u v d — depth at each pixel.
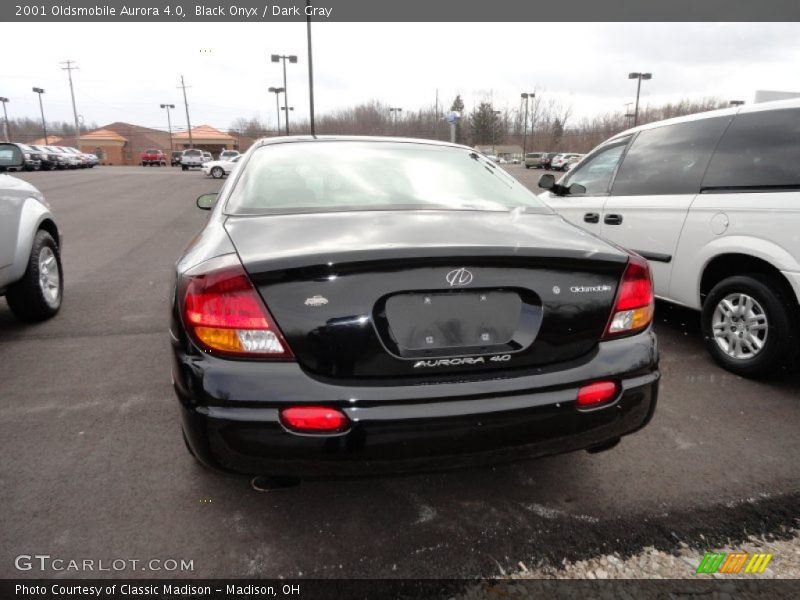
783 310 3.31
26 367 3.72
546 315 1.92
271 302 1.75
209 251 1.96
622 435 2.09
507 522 2.21
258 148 2.99
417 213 2.32
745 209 3.45
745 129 3.65
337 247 1.81
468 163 3.05
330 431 1.74
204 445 1.79
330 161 2.82
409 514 2.26
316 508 2.29
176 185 21.50
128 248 8.38
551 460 2.65
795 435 2.90
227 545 2.08
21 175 27.78
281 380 1.74
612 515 2.26
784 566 2.00
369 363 1.78
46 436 2.82
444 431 1.79
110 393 3.33
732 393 3.39
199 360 1.79
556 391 1.91
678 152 4.10
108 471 2.52
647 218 4.19
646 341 2.08
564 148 85.31
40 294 4.53
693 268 3.83
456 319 1.84
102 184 21.59
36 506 2.27
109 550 2.04
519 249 1.85
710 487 2.45
